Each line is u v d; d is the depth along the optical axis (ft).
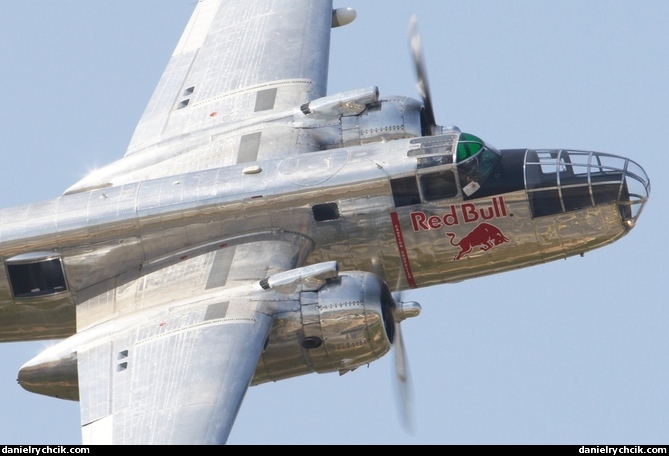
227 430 265.13
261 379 295.07
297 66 360.07
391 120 328.29
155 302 303.07
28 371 295.69
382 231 312.09
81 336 299.38
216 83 360.89
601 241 313.73
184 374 277.03
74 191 342.03
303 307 287.89
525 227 311.06
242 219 313.73
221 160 332.80
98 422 273.33
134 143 351.05
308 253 311.88
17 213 323.98
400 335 297.33
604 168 310.86
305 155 319.47
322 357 290.76
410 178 309.01
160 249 316.60
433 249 313.53
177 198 315.78
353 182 310.65
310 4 383.65
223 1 393.29
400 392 296.51
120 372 283.59
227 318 287.28
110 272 317.42
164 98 362.94
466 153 309.01
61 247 318.45
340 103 330.75
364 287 287.69
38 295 320.70
